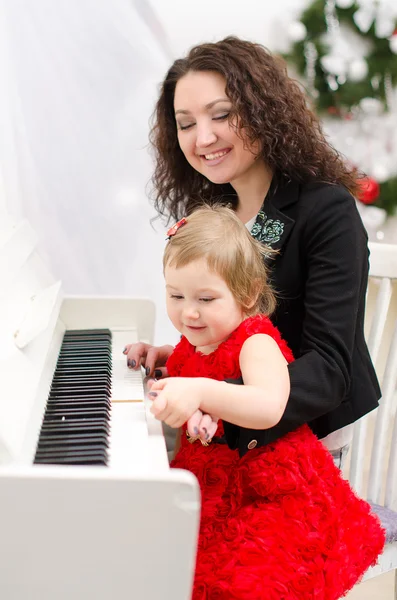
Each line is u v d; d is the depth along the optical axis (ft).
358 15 9.26
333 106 9.75
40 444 3.16
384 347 10.48
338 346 4.07
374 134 10.06
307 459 3.75
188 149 4.80
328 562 3.52
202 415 3.27
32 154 8.00
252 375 3.54
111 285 8.63
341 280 4.19
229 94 4.47
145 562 2.50
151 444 3.24
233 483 3.73
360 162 10.10
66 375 4.20
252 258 3.92
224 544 3.53
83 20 7.86
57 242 8.20
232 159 4.65
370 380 4.51
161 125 5.31
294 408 3.74
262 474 3.63
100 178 8.33
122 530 2.47
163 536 2.48
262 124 4.48
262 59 4.68
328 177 4.63
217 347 3.96
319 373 3.90
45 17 7.72
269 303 4.20
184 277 3.72
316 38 9.45
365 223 10.32
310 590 3.41
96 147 8.24
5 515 2.42
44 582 2.48
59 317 5.31
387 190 10.16
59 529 2.45
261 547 3.45
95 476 2.43
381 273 5.24
